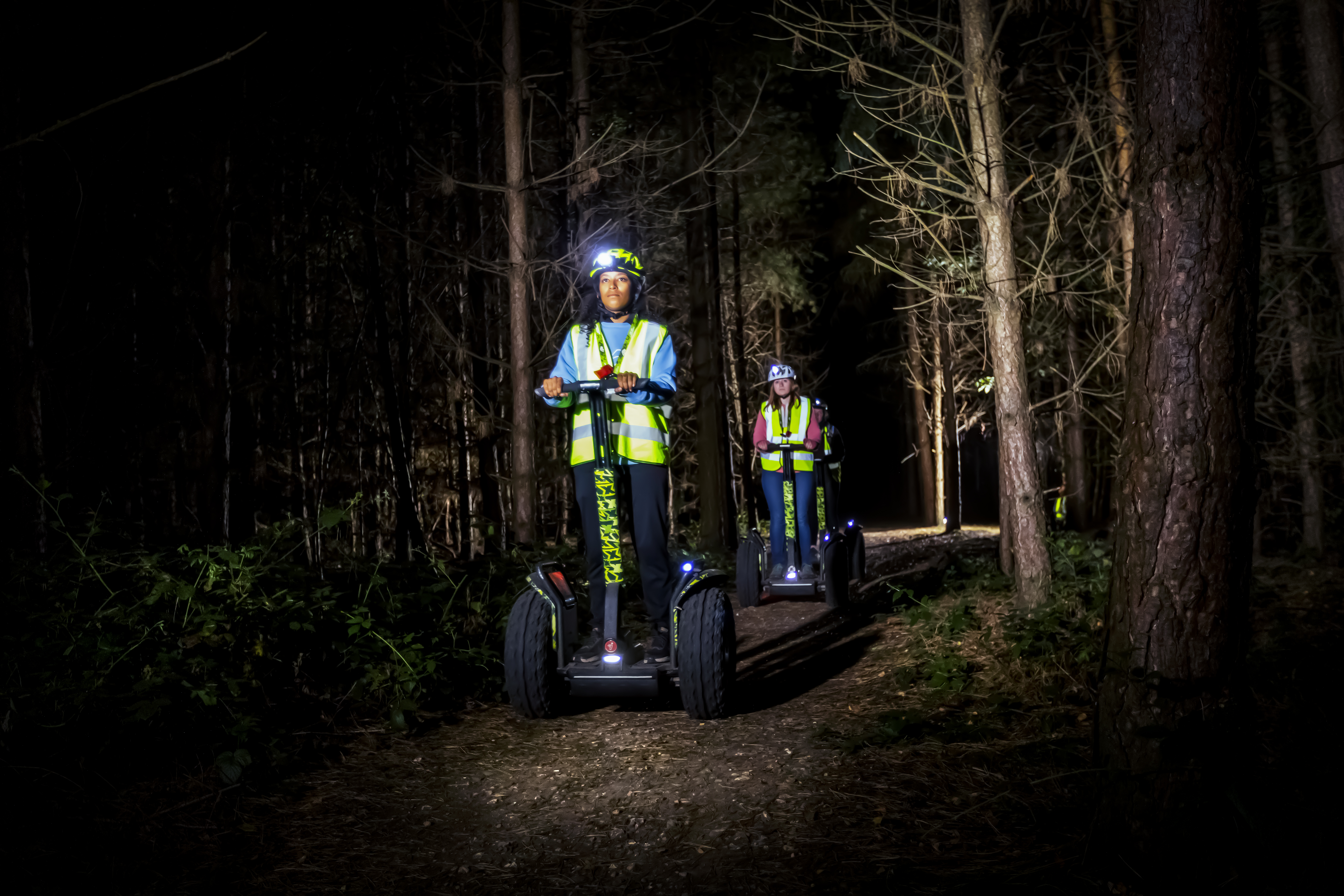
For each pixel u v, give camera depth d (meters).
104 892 2.54
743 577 7.81
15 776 2.99
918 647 5.33
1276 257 8.84
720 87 13.22
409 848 2.89
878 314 21.72
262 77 6.70
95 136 5.84
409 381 8.41
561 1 9.70
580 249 8.74
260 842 2.92
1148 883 2.38
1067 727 3.65
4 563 4.18
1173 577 2.43
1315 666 3.95
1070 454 13.00
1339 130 6.35
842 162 14.77
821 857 2.70
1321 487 8.55
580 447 4.26
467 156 9.38
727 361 15.96
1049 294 8.08
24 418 4.50
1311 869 2.27
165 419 6.20
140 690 3.31
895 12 6.21
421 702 4.43
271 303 7.02
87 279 5.81
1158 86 2.44
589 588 4.52
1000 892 2.40
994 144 6.12
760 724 4.15
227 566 4.39
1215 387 2.41
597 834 2.97
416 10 8.24
